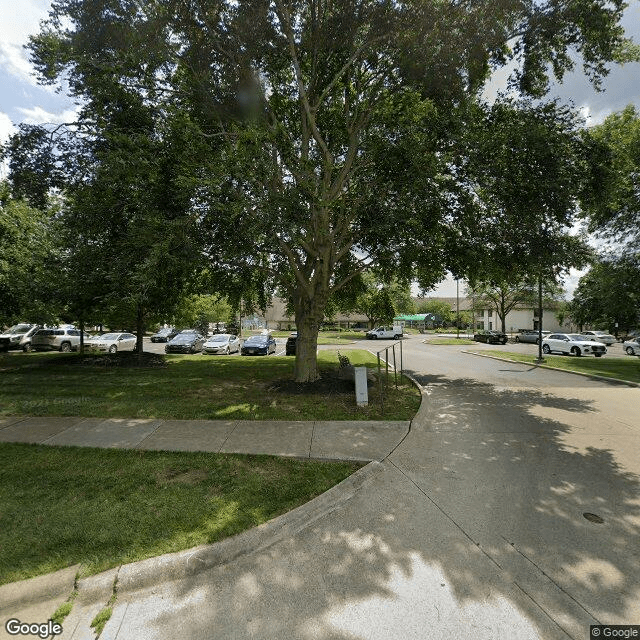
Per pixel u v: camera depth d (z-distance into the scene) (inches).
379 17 332.8
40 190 378.9
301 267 451.8
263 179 300.2
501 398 377.7
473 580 115.3
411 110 354.9
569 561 124.2
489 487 178.5
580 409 331.3
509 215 385.7
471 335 1993.1
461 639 94.2
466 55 343.6
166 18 302.0
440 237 469.4
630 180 562.6
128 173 289.3
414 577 116.8
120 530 135.6
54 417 280.7
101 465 193.5
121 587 111.6
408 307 2504.9
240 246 320.5
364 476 188.2
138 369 556.7
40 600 106.4
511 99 381.4
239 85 347.6
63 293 532.4
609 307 716.7
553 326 2501.2
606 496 169.5
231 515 147.0
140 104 319.9
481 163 348.8
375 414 294.2
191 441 230.7
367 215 363.3
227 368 573.6
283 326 2947.8
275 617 101.3
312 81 377.1
